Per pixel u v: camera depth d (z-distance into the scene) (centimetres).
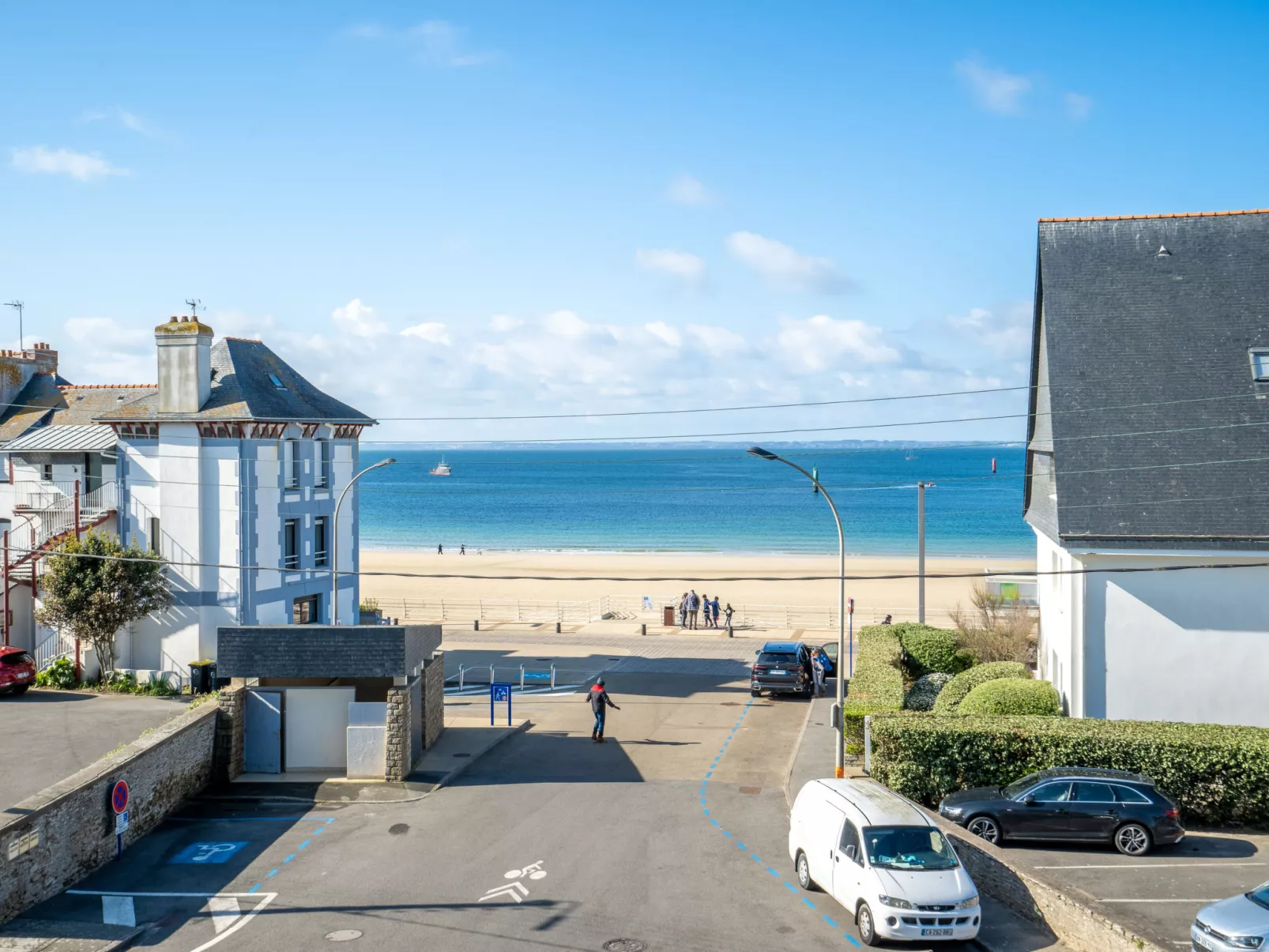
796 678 3700
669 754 2886
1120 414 2600
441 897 1750
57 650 3753
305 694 2616
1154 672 2434
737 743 3030
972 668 3512
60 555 3378
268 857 1978
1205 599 2412
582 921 1641
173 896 1766
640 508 17412
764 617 6078
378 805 2350
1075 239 2936
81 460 3984
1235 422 2552
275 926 1627
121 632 3700
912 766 2262
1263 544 2361
